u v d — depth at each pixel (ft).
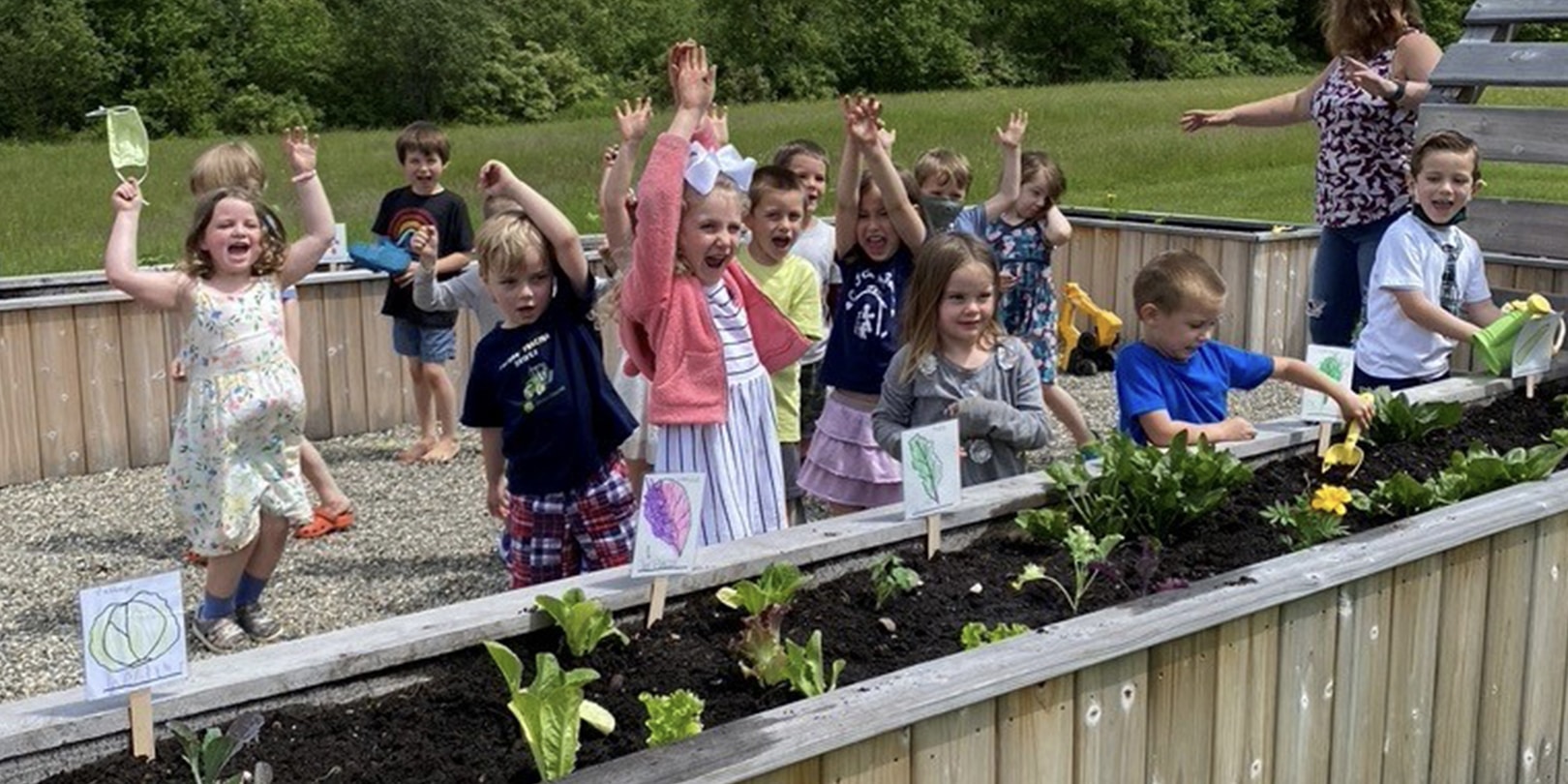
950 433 11.62
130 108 13.84
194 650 14.67
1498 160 18.07
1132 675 9.27
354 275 24.86
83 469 22.80
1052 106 92.58
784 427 16.55
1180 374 14.07
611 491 13.29
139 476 22.68
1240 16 165.37
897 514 11.82
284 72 121.19
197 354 14.03
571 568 13.37
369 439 24.84
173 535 19.54
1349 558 10.34
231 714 8.41
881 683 8.38
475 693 8.93
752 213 15.92
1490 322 17.31
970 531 11.94
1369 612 10.66
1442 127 18.42
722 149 13.10
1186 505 12.03
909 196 18.21
